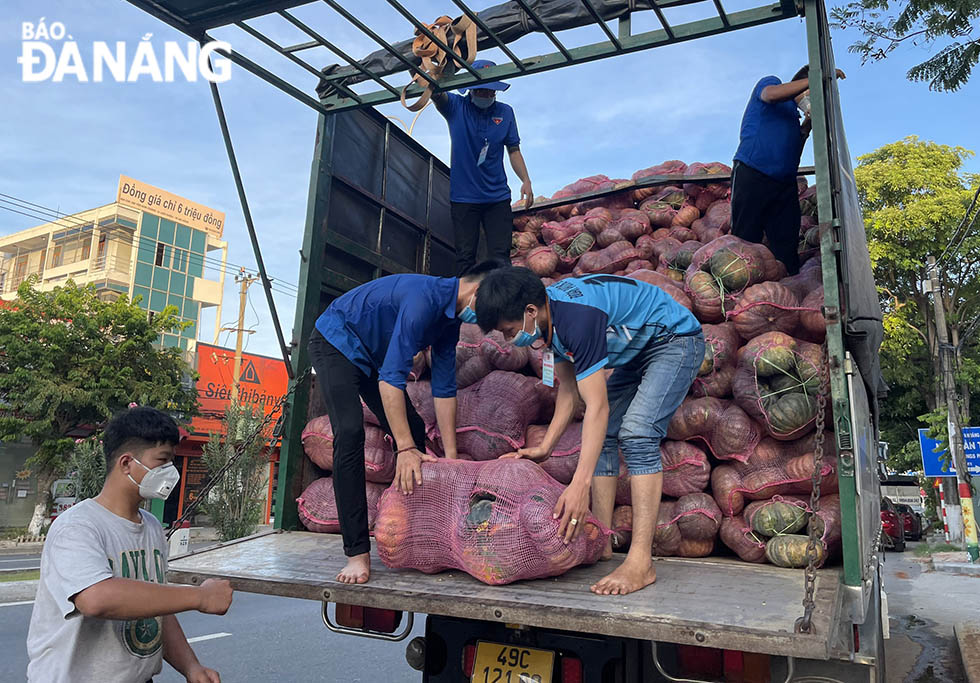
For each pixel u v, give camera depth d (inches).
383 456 136.3
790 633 72.1
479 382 150.3
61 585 71.0
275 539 131.6
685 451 124.5
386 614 112.9
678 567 106.3
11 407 673.0
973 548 561.6
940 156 872.3
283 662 239.9
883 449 342.6
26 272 1503.4
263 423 143.0
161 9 122.8
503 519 95.0
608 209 203.8
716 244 147.6
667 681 99.3
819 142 102.9
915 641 288.0
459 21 144.7
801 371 120.6
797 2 112.7
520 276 96.9
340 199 159.9
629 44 132.0
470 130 184.5
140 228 1336.1
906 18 310.2
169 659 87.7
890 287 882.1
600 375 98.8
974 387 808.9
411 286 114.2
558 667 98.8
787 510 110.2
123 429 79.4
